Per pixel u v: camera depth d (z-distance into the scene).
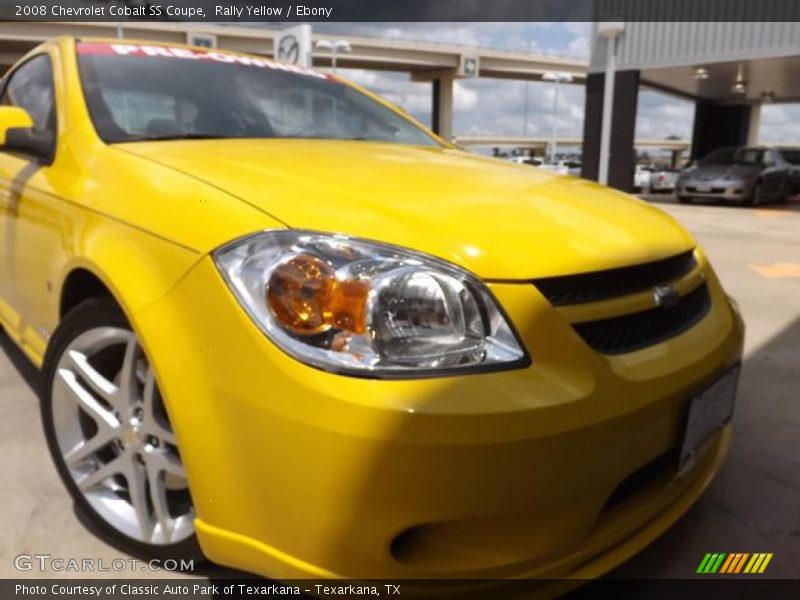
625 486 1.64
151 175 1.77
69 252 1.87
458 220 1.53
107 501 1.87
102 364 1.87
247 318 1.36
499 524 1.39
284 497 1.34
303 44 10.23
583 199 1.92
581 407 1.37
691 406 1.62
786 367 3.52
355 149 2.30
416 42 44.22
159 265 1.53
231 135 2.43
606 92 14.79
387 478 1.26
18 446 2.44
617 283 1.58
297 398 1.29
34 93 2.67
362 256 1.39
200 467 1.43
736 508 2.20
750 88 20.83
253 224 1.46
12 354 3.34
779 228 10.20
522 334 1.39
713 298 1.99
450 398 1.29
